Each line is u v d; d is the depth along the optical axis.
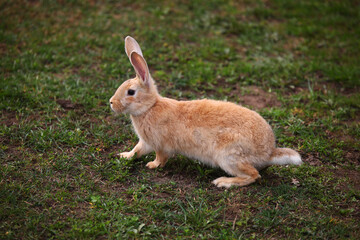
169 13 14.65
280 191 6.77
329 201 6.67
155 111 7.14
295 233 5.91
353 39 13.71
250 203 6.51
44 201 6.19
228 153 6.73
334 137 8.64
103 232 5.63
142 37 12.80
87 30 13.00
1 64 10.54
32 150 7.49
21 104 8.84
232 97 10.23
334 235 5.88
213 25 14.19
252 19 14.88
